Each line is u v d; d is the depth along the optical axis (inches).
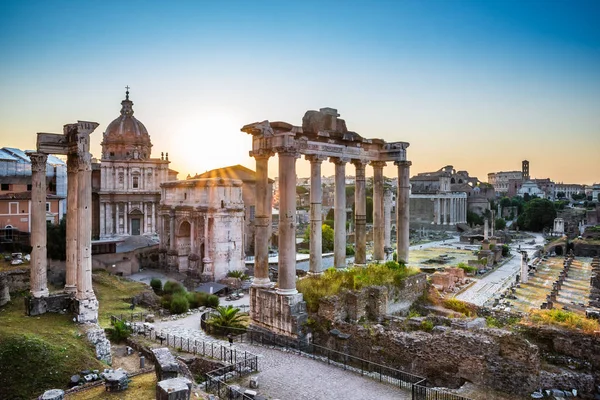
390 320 1286.9
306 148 1461.6
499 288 2810.0
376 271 1501.0
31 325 1242.6
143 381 928.3
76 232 1396.4
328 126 1566.2
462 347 991.6
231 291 2664.9
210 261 2930.6
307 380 1018.7
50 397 768.9
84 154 1341.0
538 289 2743.6
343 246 1631.4
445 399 901.8
